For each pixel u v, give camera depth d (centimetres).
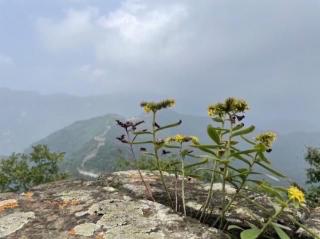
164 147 34
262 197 40
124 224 31
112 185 42
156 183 43
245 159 29
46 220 32
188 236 29
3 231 31
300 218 37
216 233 30
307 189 168
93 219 32
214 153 32
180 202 38
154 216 32
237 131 30
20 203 36
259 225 34
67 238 29
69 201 35
